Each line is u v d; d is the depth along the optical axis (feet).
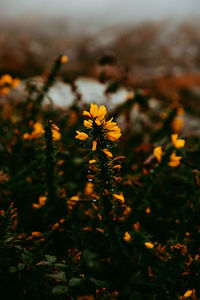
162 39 17.24
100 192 1.55
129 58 12.47
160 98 5.12
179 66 12.18
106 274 1.72
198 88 8.21
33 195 2.17
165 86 6.95
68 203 1.95
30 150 2.37
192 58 13.29
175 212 2.21
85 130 1.49
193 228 1.89
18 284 1.59
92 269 1.71
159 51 14.51
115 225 1.68
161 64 12.11
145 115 3.74
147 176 2.13
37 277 1.60
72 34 20.35
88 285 1.66
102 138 1.45
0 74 5.12
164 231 2.16
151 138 3.06
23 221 2.07
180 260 1.64
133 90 3.16
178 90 7.05
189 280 1.70
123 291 1.57
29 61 6.86
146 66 11.57
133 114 3.74
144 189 1.98
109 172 1.52
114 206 1.59
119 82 2.95
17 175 2.11
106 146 1.47
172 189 2.40
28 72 5.61
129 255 1.69
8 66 5.78
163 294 1.69
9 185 2.10
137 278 1.57
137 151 2.83
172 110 2.95
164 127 2.94
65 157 2.44
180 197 2.27
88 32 20.61
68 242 2.00
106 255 1.90
